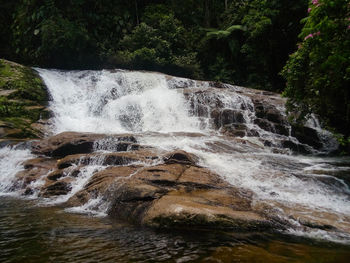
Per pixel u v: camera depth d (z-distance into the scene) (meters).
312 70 5.69
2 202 4.56
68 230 3.22
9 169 6.16
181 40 17.80
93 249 2.67
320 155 8.27
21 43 15.66
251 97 11.30
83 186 4.75
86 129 9.66
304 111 6.77
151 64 15.69
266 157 6.38
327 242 2.85
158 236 2.99
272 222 3.25
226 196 3.94
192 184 4.27
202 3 21.58
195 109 10.62
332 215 3.54
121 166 5.18
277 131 9.64
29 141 7.22
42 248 2.71
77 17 15.73
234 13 19.38
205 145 6.96
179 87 12.70
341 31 4.30
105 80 12.73
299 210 3.65
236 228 3.12
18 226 3.38
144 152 5.83
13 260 2.46
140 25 16.83
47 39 14.28
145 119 10.31
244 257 2.47
